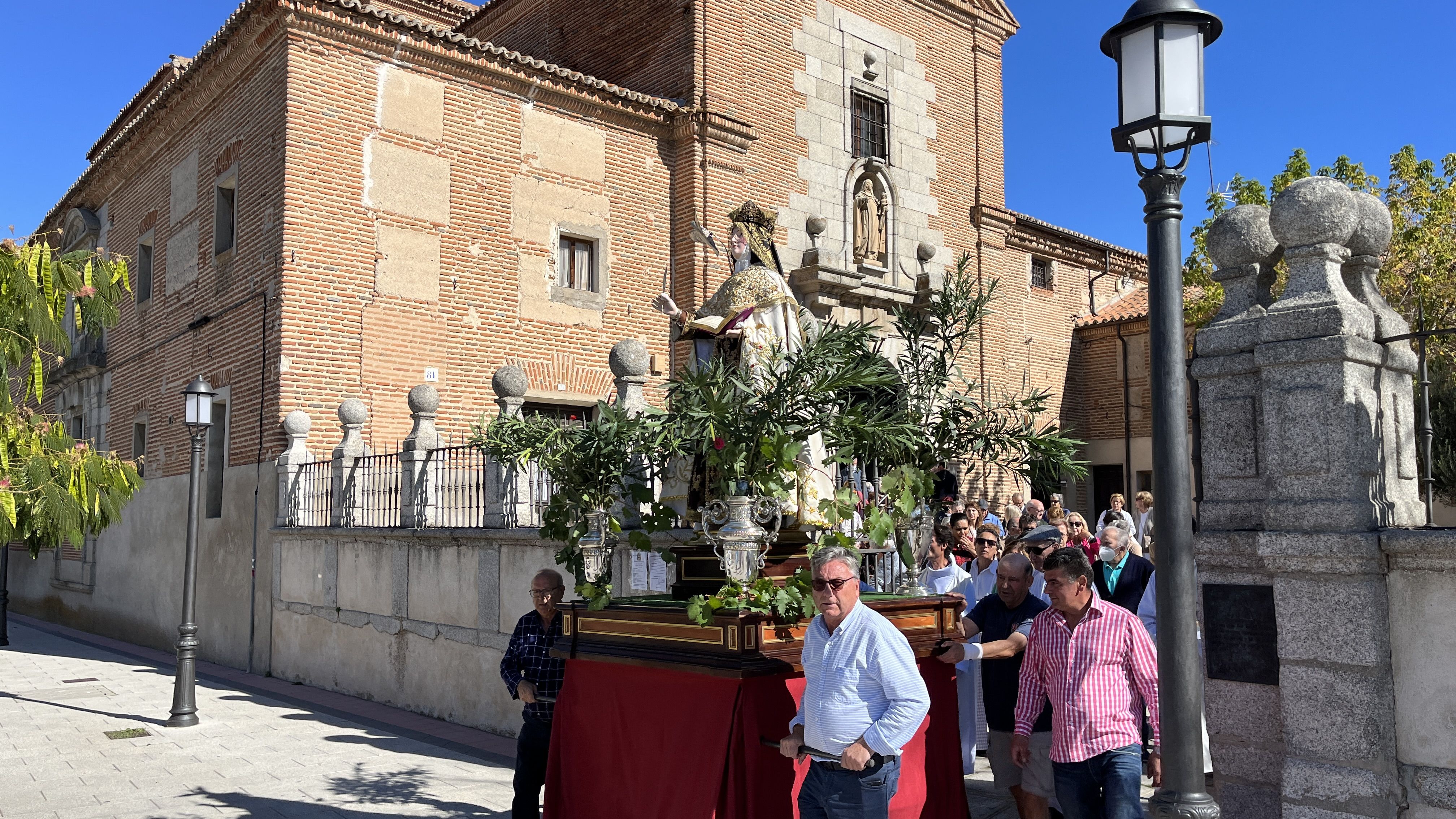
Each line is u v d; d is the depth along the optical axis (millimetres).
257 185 13836
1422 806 4383
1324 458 4723
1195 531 5328
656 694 4820
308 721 10352
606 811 5047
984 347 19938
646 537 5297
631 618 5039
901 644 4094
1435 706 4371
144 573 17281
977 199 20078
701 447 4832
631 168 15820
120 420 18750
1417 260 16672
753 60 16766
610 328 15406
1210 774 7008
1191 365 5379
